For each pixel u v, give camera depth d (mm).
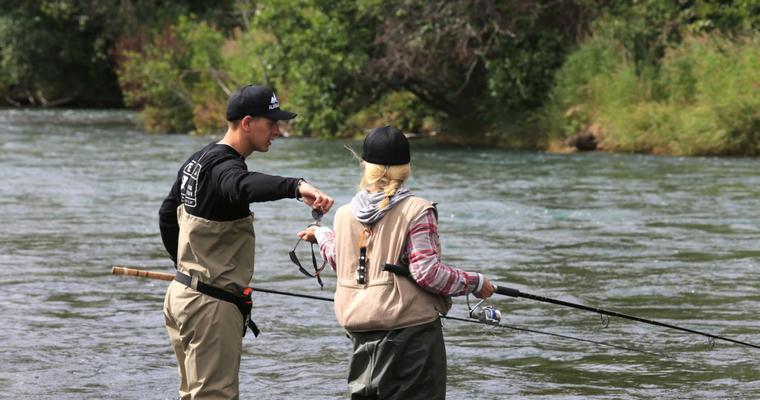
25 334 16203
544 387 13594
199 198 10148
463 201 31547
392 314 9484
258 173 9711
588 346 15734
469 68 54438
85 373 14172
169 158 46812
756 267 21547
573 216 28625
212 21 85312
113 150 51281
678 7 51031
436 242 9680
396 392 9594
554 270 21250
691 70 48812
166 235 10773
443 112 58656
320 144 54438
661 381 13875
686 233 25766
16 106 102500
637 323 17000
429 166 42094
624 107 49062
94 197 33062
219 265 10211
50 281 20250
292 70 55625
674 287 19656
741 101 45656
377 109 61250
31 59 100938
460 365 14695
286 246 24141
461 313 17875
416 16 52250
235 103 10289
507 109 53000
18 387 13477
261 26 56469
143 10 97625
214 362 10188
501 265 21766
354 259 9750
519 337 16281
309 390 13453
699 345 15727
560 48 52781
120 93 104938
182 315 10219
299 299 18844
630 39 51000
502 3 51438
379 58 54594
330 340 16000
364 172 9867
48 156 47312
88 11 99250
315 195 9258
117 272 10648
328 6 54406
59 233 26047
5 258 22594
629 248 23781
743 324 16906
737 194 32750
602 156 46125
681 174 38344
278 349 15477
